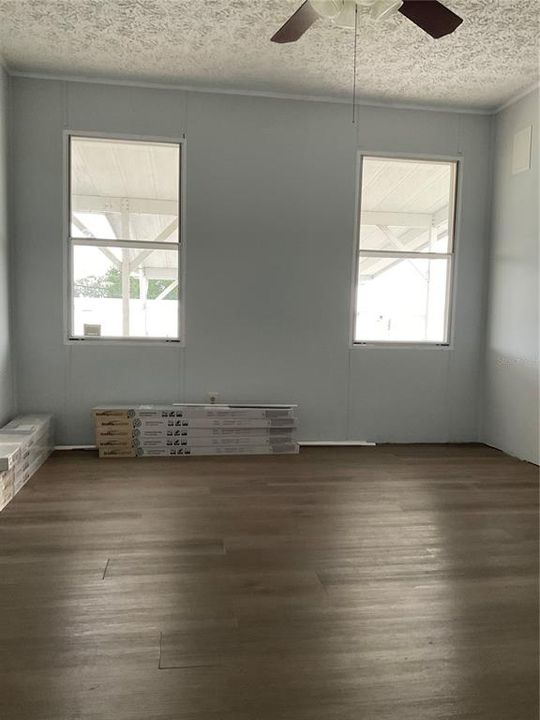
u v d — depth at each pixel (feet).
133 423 14.20
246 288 15.44
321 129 15.42
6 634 6.07
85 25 11.64
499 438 15.88
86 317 19.90
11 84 13.96
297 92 15.06
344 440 16.26
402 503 10.83
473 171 16.28
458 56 12.79
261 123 15.14
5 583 7.25
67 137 14.34
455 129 16.10
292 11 10.99
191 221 15.05
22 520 9.53
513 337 15.28
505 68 13.42
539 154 14.14
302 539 8.92
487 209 16.47
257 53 12.83
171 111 14.73
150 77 14.24
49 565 7.80
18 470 11.12
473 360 16.79
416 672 5.55
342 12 8.63
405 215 26.84
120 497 10.87
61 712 4.87
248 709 4.96
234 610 6.67
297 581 7.47
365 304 17.89
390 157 15.85
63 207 14.44
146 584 7.29
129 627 6.25
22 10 11.03
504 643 6.10
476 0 10.35
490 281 16.44
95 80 14.30
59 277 14.57
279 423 14.88
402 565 8.03
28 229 14.35
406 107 15.78
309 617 6.54
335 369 16.03
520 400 14.93
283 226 15.47
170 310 31.19
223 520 9.72
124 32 11.93
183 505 10.47
